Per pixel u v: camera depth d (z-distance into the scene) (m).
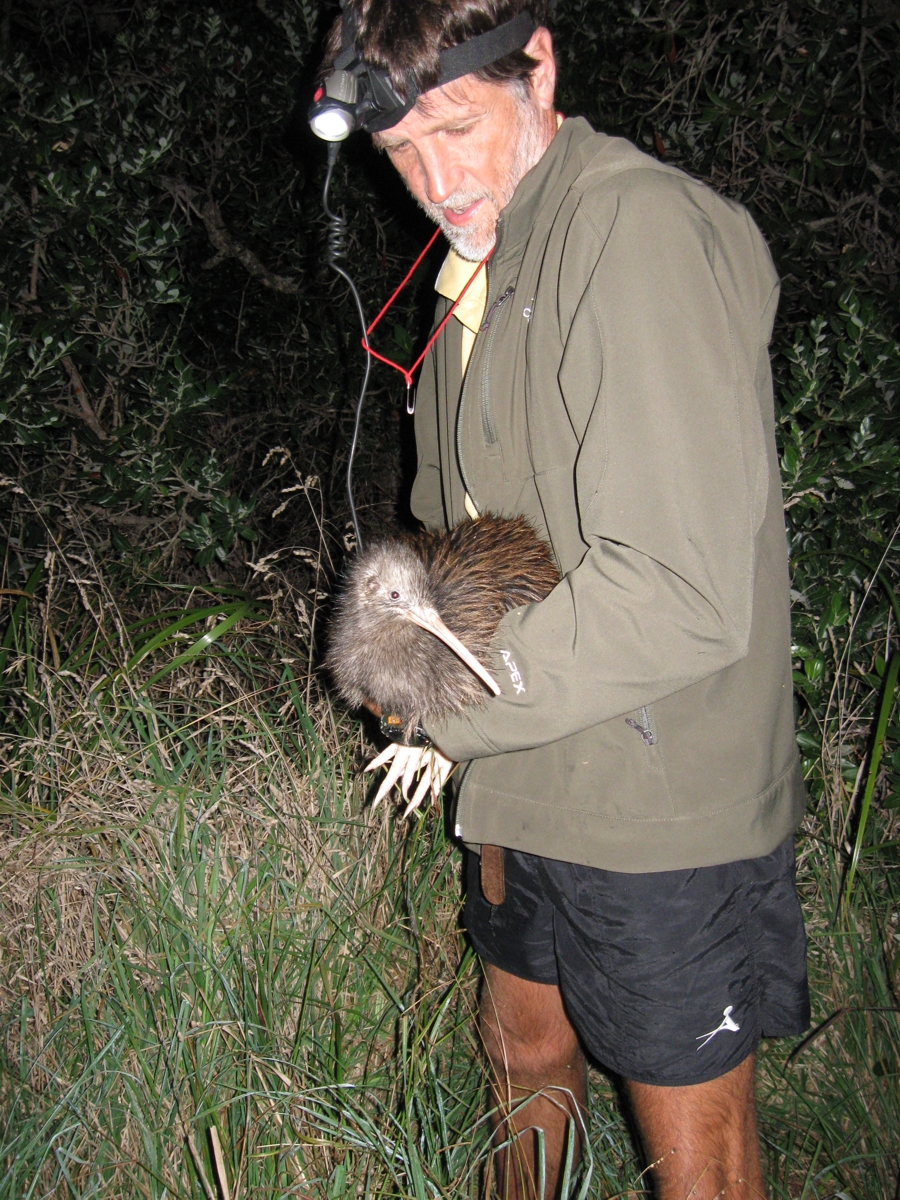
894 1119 1.38
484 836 1.09
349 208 2.60
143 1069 1.34
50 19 3.09
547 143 1.04
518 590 1.16
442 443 1.26
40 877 1.56
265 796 1.70
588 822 1.02
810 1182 1.33
